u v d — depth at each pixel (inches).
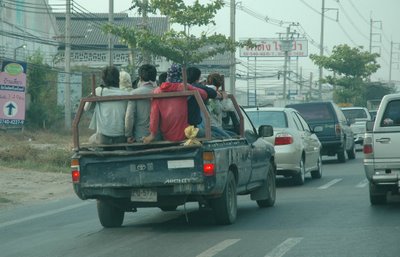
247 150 554.6
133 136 504.1
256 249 421.1
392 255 396.2
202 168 472.1
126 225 544.4
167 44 1395.2
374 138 577.9
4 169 1048.8
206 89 517.0
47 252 442.3
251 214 577.0
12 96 1413.6
